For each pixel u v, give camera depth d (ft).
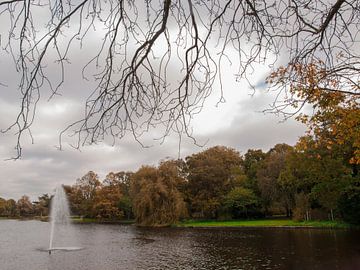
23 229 210.59
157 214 195.31
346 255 76.89
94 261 85.30
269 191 202.59
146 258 87.20
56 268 77.25
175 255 90.17
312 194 140.46
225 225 187.62
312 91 22.98
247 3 10.38
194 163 237.45
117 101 10.34
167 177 199.41
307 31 13.41
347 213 136.87
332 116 30.94
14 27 8.91
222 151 244.22
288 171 150.92
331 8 12.83
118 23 9.78
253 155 264.72
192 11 9.50
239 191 220.64
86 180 325.83
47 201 465.06
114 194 299.58
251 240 115.14
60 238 147.02
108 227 215.92
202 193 225.76
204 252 92.94
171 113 10.85
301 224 161.58
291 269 66.59
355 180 123.75
